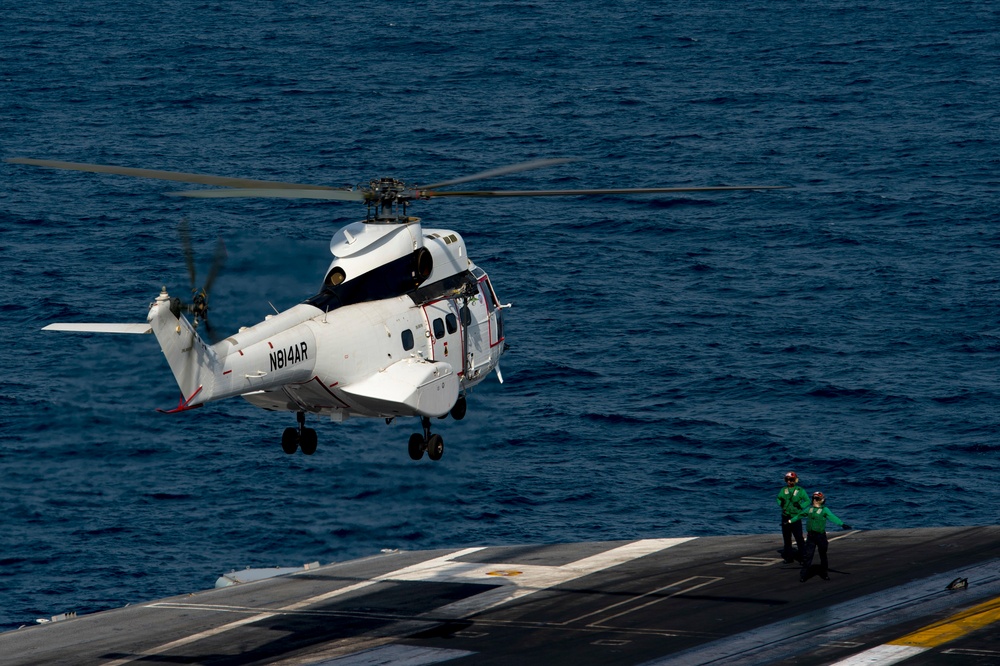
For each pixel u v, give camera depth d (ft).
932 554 566.77
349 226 453.17
